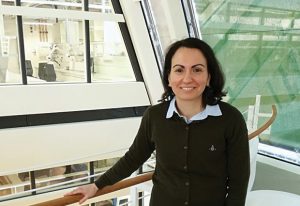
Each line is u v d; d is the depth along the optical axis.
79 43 4.67
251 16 3.53
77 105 4.57
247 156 1.04
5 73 4.23
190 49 0.99
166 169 1.09
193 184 1.05
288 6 3.03
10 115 4.09
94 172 5.24
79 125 4.58
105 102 4.79
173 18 4.04
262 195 1.72
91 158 4.48
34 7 4.05
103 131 4.80
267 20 3.32
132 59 5.07
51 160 4.46
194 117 1.01
